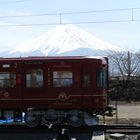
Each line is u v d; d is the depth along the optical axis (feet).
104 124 84.69
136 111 118.73
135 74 183.52
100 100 79.82
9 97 81.35
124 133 73.36
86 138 70.03
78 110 80.64
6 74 81.35
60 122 81.00
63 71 80.33
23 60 80.94
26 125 82.99
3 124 85.25
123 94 162.40
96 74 79.82
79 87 80.02
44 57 80.89
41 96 80.64
